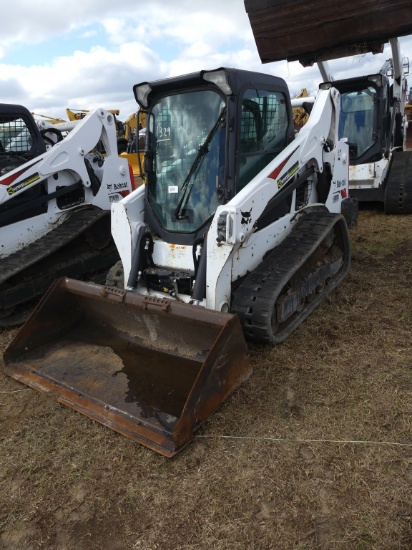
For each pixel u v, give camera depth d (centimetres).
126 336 376
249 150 375
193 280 361
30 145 527
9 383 353
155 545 217
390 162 805
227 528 222
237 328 299
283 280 355
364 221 744
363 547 206
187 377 321
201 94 357
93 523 232
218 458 264
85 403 311
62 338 387
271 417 294
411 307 425
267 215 391
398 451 257
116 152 606
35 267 497
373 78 751
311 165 447
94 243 559
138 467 263
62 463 271
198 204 366
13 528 233
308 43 471
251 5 475
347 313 423
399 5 413
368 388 314
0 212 486
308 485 241
